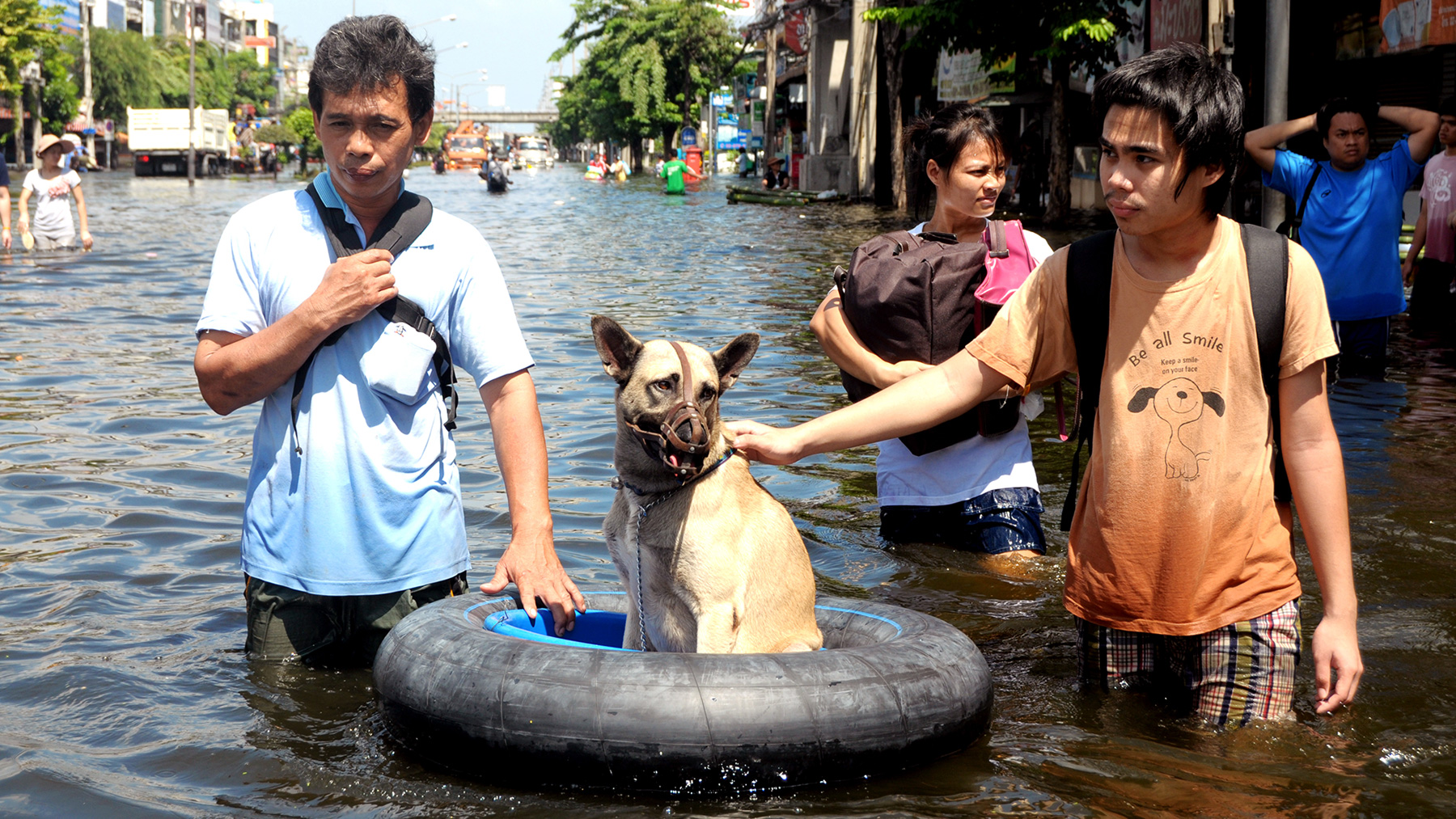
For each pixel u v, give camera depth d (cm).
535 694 273
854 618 352
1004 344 329
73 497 536
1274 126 836
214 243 1914
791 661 282
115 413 711
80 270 1463
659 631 334
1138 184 284
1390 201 812
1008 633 388
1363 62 1853
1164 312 303
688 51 7331
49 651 360
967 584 438
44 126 7175
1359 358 845
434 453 360
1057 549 481
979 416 470
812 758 270
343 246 350
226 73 11056
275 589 352
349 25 337
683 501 318
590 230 2455
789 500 562
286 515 348
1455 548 455
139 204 3206
